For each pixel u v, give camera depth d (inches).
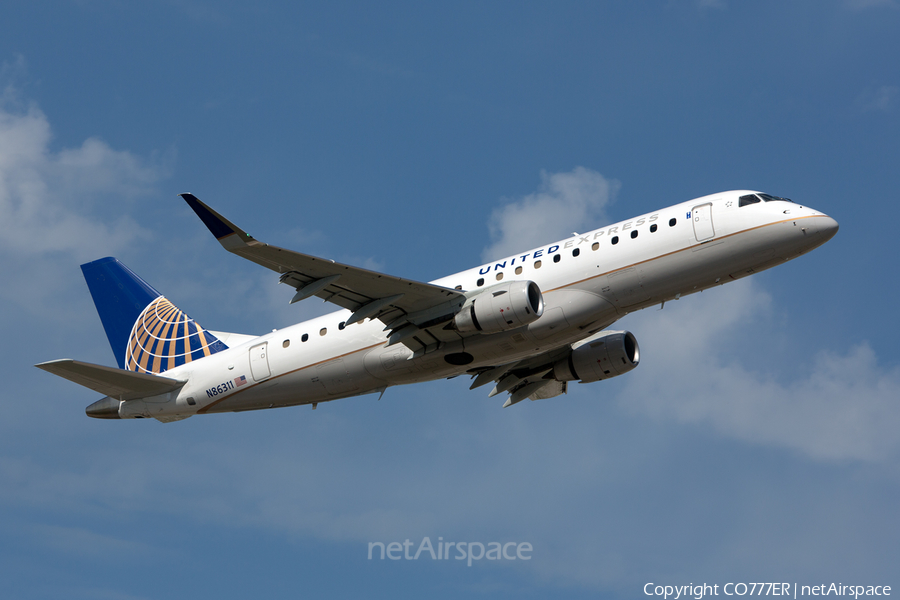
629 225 3978.8
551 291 3964.1
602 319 3981.3
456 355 4065.0
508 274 4079.7
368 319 4215.1
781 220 3769.7
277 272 3644.2
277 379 4345.5
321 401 4446.4
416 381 4298.7
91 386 4352.9
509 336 3949.3
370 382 4261.8
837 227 3791.8
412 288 3804.1
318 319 4370.1
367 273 3661.4
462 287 4121.6
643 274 3873.0
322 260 3545.8
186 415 4584.2
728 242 3809.1
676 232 3863.2
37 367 4089.6
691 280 3875.5
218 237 3353.8
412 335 3983.8
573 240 4067.4
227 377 4426.7
